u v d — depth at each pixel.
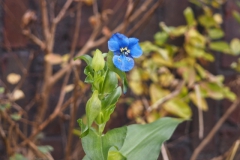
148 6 1.02
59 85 1.00
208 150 1.05
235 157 1.05
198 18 1.00
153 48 0.87
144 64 0.94
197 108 1.05
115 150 0.51
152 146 0.57
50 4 0.99
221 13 1.04
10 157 0.80
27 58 0.97
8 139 0.82
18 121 1.00
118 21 1.00
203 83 0.93
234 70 1.04
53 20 0.90
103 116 0.50
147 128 0.58
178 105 0.89
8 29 0.97
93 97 0.48
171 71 1.01
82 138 0.50
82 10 0.99
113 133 0.49
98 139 0.50
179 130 1.04
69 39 0.99
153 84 0.93
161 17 1.02
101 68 0.48
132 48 0.49
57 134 1.00
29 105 0.94
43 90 0.93
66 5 0.91
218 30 0.96
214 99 1.05
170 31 0.93
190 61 0.93
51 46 0.90
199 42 0.93
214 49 0.98
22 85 0.98
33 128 0.96
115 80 0.49
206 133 1.05
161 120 0.59
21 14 0.97
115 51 0.48
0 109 0.78
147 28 1.01
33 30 0.97
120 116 1.00
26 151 0.96
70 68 0.89
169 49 0.93
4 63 0.97
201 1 1.01
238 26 1.04
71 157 0.93
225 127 1.06
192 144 1.04
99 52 0.48
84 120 0.94
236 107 1.05
